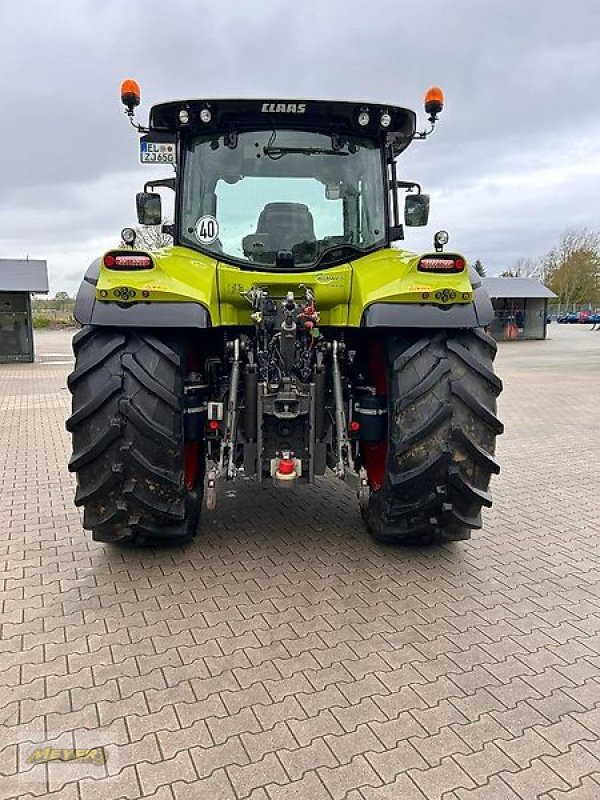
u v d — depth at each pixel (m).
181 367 3.35
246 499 4.81
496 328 28.70
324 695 2.48
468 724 2.33
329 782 2.05
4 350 17.83
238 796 1.99
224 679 2.58
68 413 9.39
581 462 6.35
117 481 3.29
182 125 3.85
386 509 3.51
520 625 3.04
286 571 3.58
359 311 3.47
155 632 2.94
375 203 4.04
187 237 3.94
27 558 3.79
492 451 3.42
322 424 3.59
